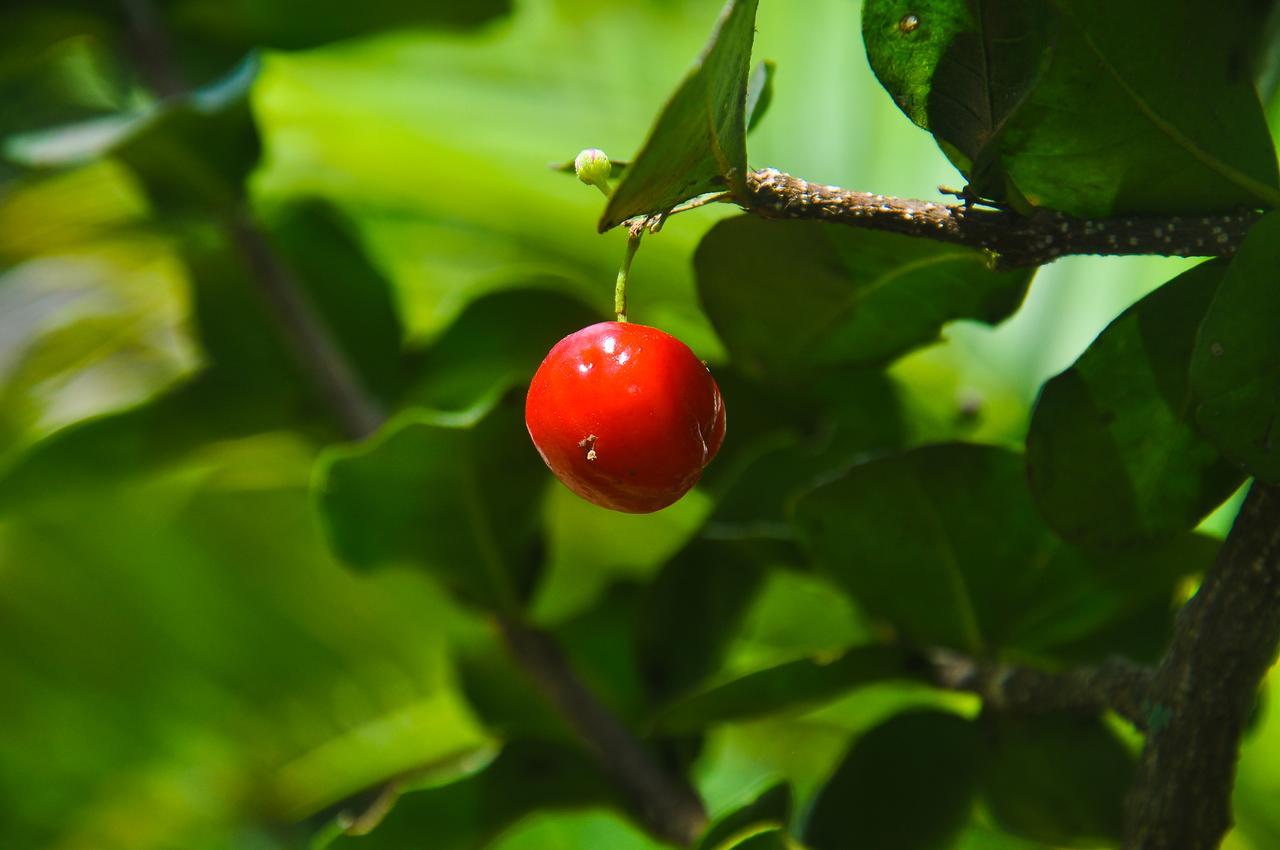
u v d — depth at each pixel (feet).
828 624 1.49
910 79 1.14
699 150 1.08
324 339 1.47
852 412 1.37
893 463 1.24
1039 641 1.28
